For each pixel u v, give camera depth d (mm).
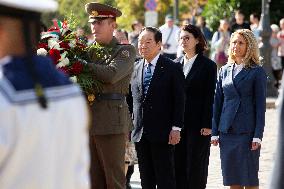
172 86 13914
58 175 5953
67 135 6012
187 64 15000
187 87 14812
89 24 14461
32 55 6078
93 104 12977
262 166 19672
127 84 13273
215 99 13875
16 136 5734
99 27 13148
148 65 14094
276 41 40188
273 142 23484
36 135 5805
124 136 13250
